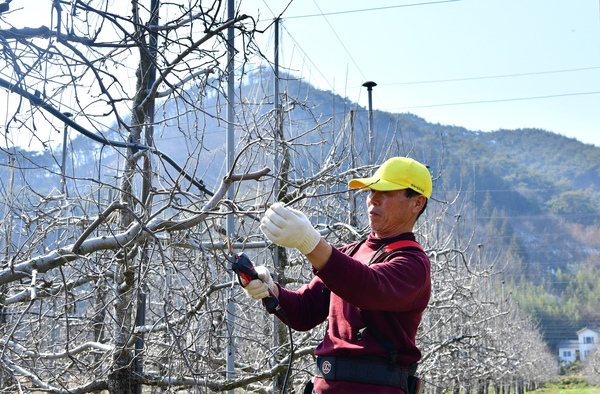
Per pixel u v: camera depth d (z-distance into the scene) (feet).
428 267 9.93
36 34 13.01
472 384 55.57
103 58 14.30
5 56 12.58
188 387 19.71
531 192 510.58
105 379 19.38
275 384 24.64
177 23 16.28
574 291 337.72
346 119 27.73
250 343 26.27
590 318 325.21
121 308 18.38
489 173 508.94
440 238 39.04
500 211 392.06
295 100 23.24
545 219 427.74
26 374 17.03
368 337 9.73
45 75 13.25
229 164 21.06
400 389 9.75
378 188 10.26
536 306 296.51
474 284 45.24
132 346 18.75
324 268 8.78
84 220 18.94
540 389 223.71
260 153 24.04
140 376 19.13
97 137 15.14
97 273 14.21
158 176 16.06
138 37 14.64
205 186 19.92
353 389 9.65
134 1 14.55
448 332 36.99
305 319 10.82
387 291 9.15
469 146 599.98
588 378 268.21
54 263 13.74
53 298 16.34
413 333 9.99
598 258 374.22
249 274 9.89
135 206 18.45
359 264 8.96
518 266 286.87
